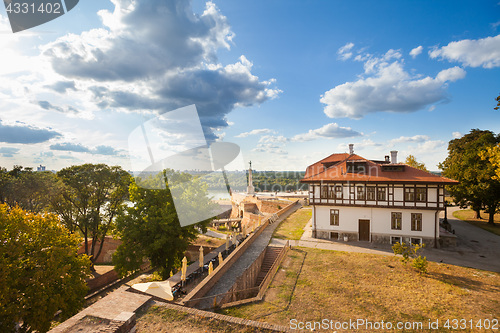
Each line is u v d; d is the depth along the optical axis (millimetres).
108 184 31266
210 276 16547
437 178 24969
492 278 18062
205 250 31516
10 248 14523
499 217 38844
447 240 24922
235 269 19469
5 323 13320
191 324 8625
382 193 26297
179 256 24734
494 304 14625
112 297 9344
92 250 32562
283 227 33688
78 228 32281
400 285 17047
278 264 20594
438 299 15203
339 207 27859
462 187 34250
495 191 31969
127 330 7863
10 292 13773
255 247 25219
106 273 28078
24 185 28766
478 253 23250
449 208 48531
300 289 16484
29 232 15836
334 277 18375
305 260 21797
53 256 15727
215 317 8977
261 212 48094
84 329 7320
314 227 28672
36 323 14203
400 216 25875
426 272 19141
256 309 13984
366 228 27109
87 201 31516
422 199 25000
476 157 33719
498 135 40812
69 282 17078
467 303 14734
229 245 26000
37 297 14586
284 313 13617
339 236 27812
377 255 22891
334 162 32531
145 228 21859
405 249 20766
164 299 13266
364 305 14539
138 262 22188
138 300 9445
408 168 27641
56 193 29047
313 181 28234
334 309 14102
